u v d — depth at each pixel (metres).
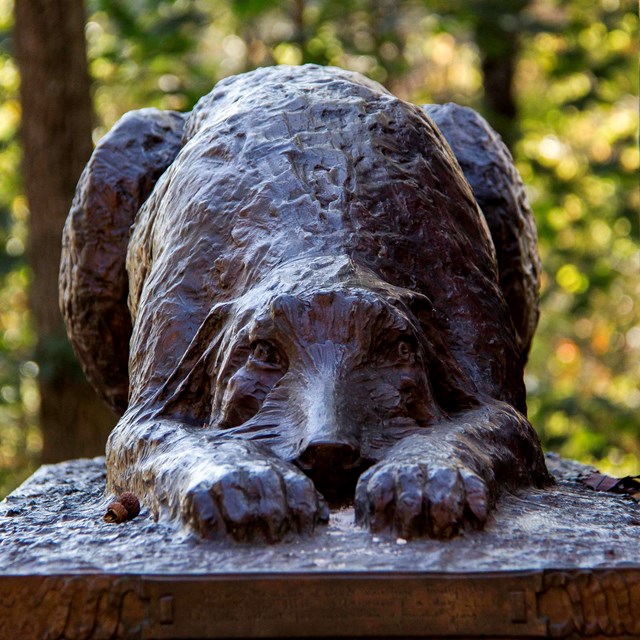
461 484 5.34
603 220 21.77
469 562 4.98
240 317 6.29
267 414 5.90
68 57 15.06
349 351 5.94
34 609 4.96
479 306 7.08
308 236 6.75
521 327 9.15
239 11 17.81
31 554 5.29
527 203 9.45
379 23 19.27
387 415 5.92
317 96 7.68
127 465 6.39
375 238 6.84
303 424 5.74
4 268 19.75
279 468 5.40
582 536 5.40
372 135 7.39
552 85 22.61
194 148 7.58
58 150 15.04
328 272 6.33
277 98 7.66
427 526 5.24
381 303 6.03
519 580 4.86
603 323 23.08
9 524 6.02
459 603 4.83
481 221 7.70
